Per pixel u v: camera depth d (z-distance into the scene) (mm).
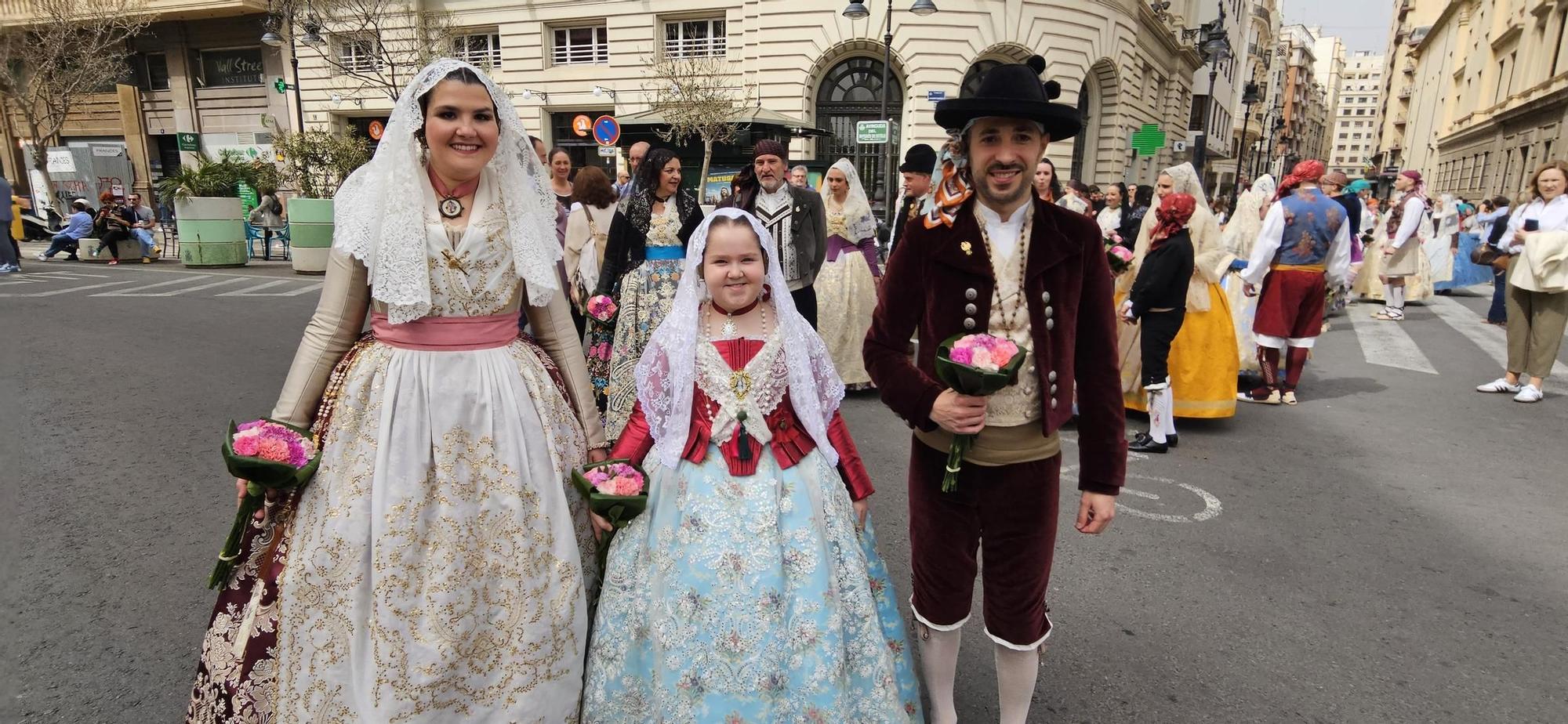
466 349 2033
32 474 4312
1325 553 3695
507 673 1964
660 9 20203
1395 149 70375
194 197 14594
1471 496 4441
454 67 1970
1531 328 6527
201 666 1971
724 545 2018
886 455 4941
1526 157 31078
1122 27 21172
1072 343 2016
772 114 16844
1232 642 2953
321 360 2033
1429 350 8680
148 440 4887
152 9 22672
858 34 18734
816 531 2104
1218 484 4574
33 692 2480
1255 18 48469
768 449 2166
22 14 21047
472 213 2033
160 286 11906
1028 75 1880
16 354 7203
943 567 2195
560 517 2088
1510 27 33312
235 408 5613
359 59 21797
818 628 1990
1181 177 5348
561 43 21812
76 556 3383
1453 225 13383
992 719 2506
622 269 4758
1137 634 2996
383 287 1918
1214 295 5500
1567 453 5223
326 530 1902
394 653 1873
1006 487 2078
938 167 2092
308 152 16812
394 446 1932
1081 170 22469
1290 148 70750
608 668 2088
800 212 5047
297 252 13750
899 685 2195
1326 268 6340
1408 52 62969
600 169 5777
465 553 1954
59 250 16438
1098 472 2092
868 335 2234
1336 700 2621
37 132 20594
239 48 23969
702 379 2178
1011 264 2027
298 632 1895
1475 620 3135
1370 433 5641
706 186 15641
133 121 25484
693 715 1927
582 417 2314
